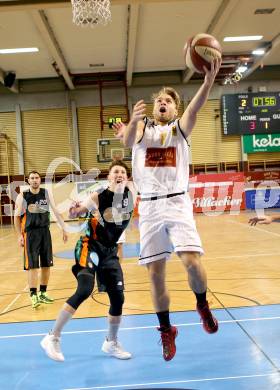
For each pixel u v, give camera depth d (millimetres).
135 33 13625
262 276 6406
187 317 4574
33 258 5395
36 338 4199
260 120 19859
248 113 19844
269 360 3383
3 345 4043
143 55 17203
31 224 5430
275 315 4480
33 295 5355
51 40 14062
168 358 3248
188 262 3037
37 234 5461
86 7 11258
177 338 3975
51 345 3469
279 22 14742
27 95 20047
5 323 4723
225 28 15047
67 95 20031
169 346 3256
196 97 3025
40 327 4535
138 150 3244
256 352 3553
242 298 5215
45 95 20078
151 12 13125
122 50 16500
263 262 7512
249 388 2932
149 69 19297
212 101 20250
